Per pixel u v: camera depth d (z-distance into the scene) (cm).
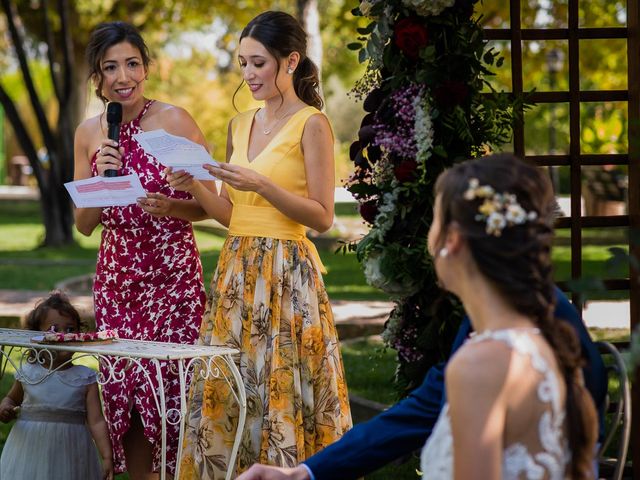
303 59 434
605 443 269
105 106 466
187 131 463
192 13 1945
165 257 455
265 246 417
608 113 1430
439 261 222
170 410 415
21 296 1159
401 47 388
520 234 214
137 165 456
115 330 451
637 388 414
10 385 738
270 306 414
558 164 443
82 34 2041
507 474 208
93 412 445
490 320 218
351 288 1251
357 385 751
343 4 1833
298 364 414
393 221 396
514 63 433
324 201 418
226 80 3102
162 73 2842
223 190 458
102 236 466
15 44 1738
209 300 429
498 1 1653
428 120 385
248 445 415
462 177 219
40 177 1830
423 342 397
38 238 1906
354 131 3797
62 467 436
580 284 235
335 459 265
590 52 1759
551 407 210
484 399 207
